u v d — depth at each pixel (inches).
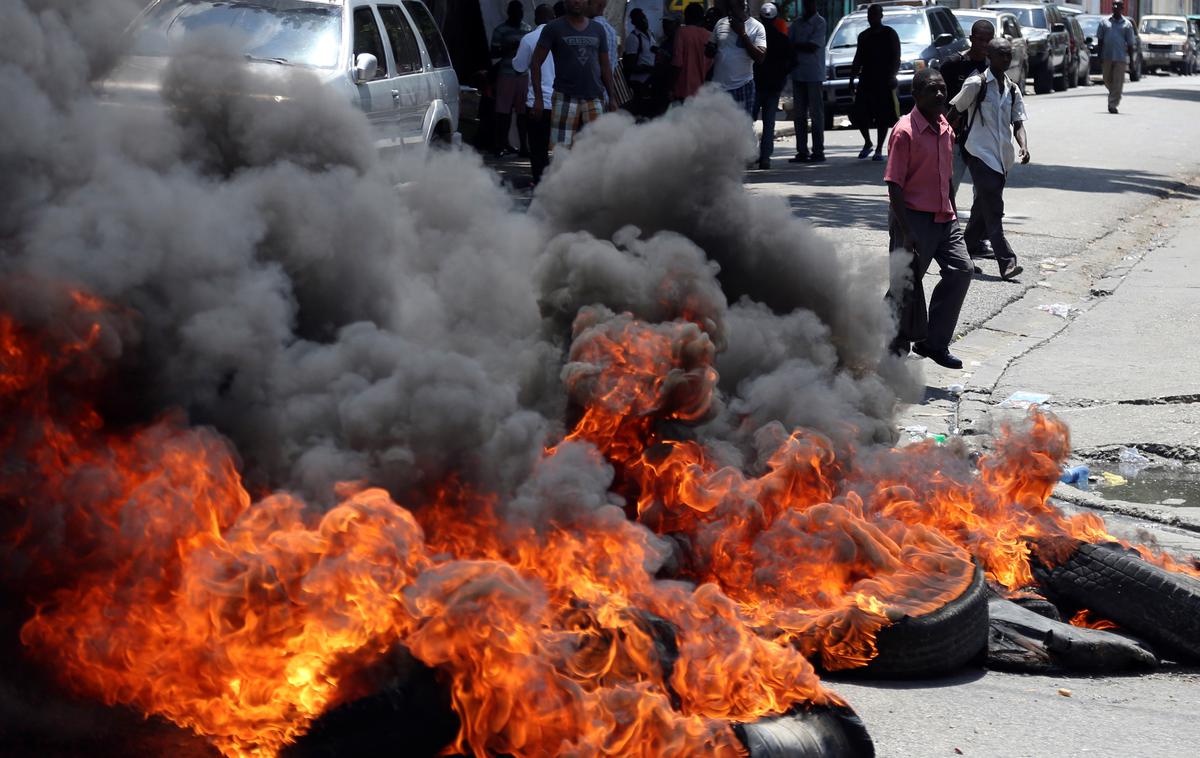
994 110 449.1
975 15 1163.3
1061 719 153.5
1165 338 393.4
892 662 162.1
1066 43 1470.2
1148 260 533.0
